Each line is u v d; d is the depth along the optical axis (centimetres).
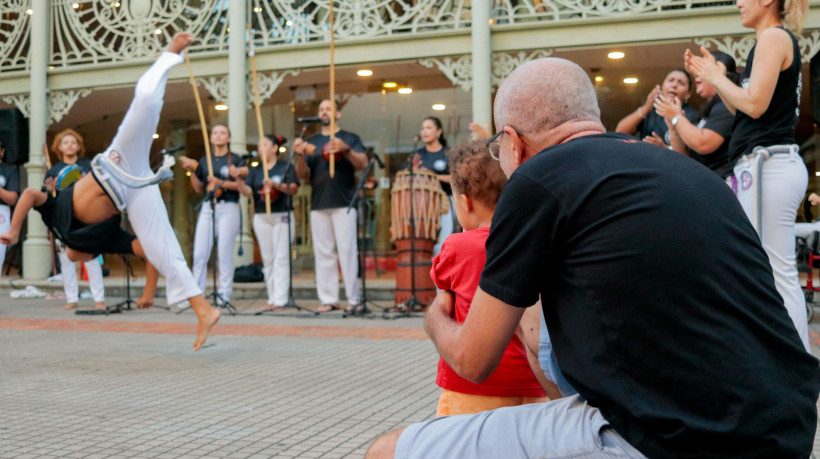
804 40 834
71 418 370
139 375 478
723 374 134
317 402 402
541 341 175
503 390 215
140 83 481
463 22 944
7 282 1163
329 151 761
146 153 503
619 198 143
